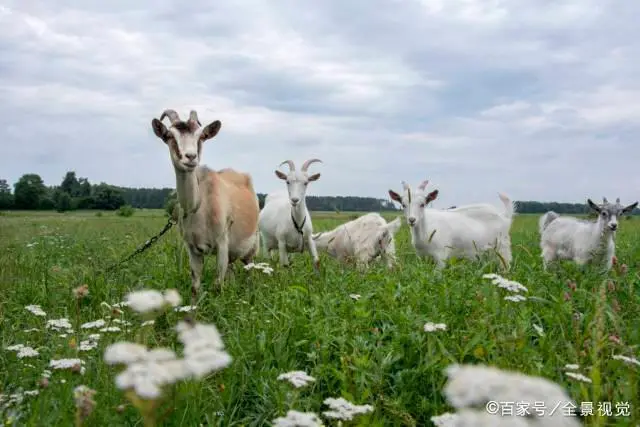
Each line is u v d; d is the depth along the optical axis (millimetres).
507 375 1857
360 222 10461
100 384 3643
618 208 8805
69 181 66812
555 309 4781
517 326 4301
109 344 4328
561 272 7227
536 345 4574
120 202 65188
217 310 6023
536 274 6660
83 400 2734
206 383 4031
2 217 36531
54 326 4684
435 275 6145
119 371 3656
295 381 3025
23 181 63906
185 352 2354
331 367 3912
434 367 3820
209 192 7477
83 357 4172
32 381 3934
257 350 4422
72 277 7691
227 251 7590
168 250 9125
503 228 10461
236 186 8750
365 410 2877
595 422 2980
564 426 1714
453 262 6688
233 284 7273
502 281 4441
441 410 3539
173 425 3213
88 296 6586
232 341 4637
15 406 3381
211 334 2465
